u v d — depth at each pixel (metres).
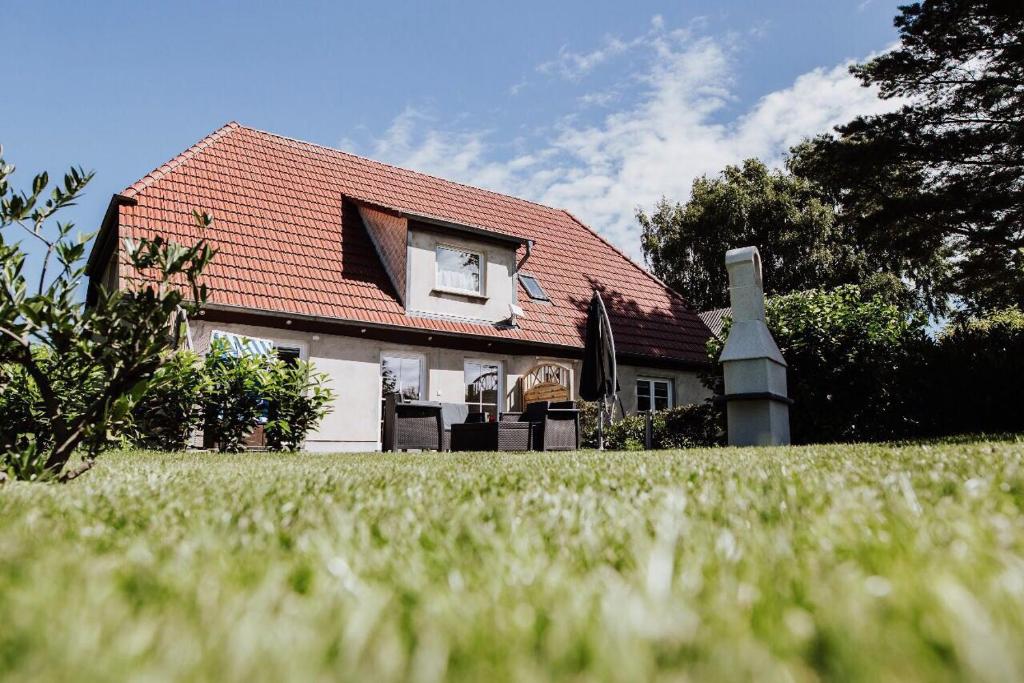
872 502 1.79
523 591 0.98
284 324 13.30
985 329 11.00
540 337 16.42
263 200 15.46
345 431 13.68
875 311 11.54
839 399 10.98
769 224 36.88
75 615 0.80
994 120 17.11
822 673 0.63
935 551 1.12
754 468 3.32
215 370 9.83
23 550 1.28
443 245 15.68
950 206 16.58
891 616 0.75
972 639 0.60
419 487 2.76
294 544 1.42
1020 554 1.10
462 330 15.20
